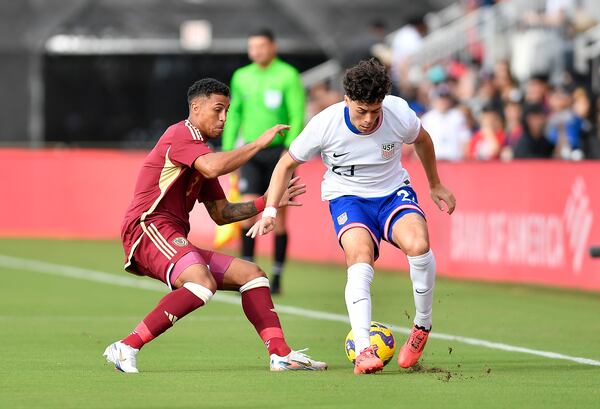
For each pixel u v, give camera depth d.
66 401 21.77
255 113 44.22
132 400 21.84
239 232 44.75
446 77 66.88
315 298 43.59
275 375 25.02
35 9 92.75
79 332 33.97
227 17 94.69
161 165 25.31
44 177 75.56
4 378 24.75
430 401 21.83
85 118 95.50
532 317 37.81
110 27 94.38
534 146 54.22
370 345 24.88
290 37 93.81
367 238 25.55
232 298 43.78
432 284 25.17
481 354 29.33
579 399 22.20
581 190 44.22
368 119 24.66
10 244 70.44
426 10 90.94
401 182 26.42
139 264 25.73
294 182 26.05
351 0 92.19
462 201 49.91
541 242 46.06
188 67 95.50
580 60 66.12
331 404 21.45
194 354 29.00
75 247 68.50
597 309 39.91
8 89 92.69
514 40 69.06
